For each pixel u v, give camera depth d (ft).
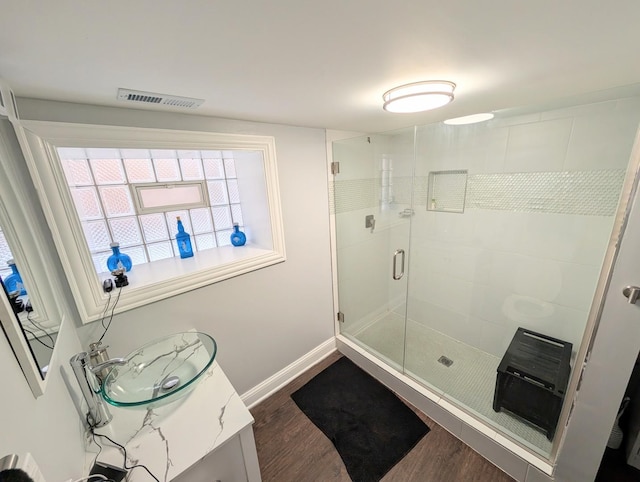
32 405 1.98
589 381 3.41
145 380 3.82
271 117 4.76
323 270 7.03
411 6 1.67
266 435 5.43
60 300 3.25
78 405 3.05
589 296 5.38
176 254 5.67
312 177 6.24
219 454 3.12
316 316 7.20
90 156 4.39
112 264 4.53
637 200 2.75
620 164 4.49
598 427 3.47
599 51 2.46
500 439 4.60
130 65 2.36
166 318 4.53
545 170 5.36
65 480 2.27
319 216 6.59
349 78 2.96
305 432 5.45
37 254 2.84
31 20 1.56
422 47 2.29
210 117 4.50
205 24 1.77
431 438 5.22
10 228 2.35
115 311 3.92
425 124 6.35
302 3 1.57
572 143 4.92
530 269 6.08
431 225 7.43
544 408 4.85
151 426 3.24
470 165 6.33
